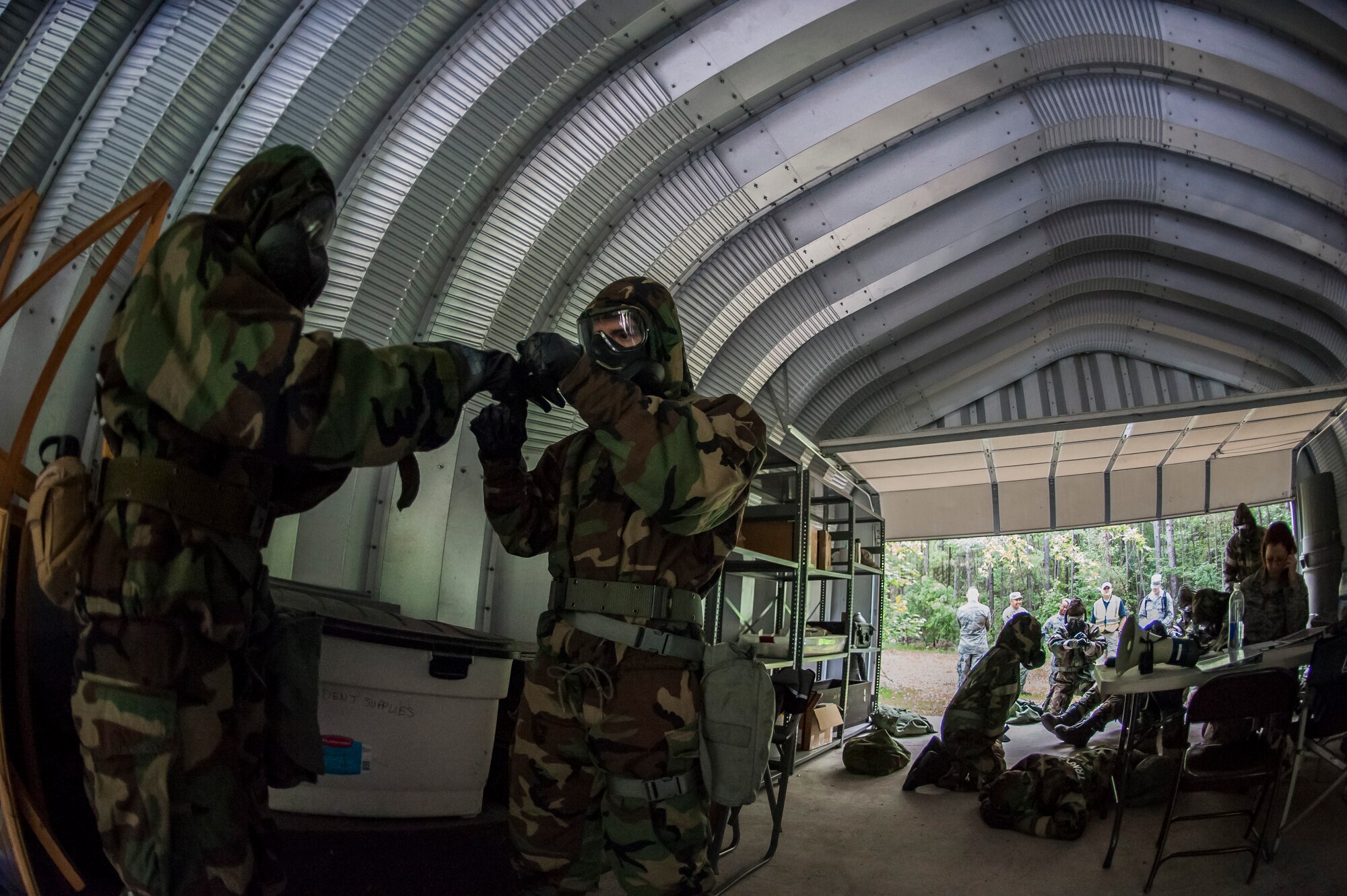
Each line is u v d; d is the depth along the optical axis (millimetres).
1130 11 6133
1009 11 6074
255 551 1673
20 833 1710
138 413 1557
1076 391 11141
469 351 1785
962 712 5754
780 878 3830
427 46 4395
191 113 3896
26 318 3455
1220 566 27656
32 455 3393
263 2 3873
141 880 1424
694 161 6199
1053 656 9539
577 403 1818
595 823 2125
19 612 1853
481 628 5203
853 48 6023
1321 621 7945
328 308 4375
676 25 5305
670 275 6465
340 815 2711
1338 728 3678
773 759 6469
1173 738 5492
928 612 26797
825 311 7910
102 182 3676
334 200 1739
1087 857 4141
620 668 1963
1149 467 11375
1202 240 8539
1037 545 29938
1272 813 3738
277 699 1843
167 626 1482
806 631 7734
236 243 1603
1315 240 7734
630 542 2029
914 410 10898
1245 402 8805
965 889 3729
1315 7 5551
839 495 8688
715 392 7539
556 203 5258
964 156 6980
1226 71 6383
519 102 4773
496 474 2217
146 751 1436
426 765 2840
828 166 6492
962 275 8586
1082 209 8492
